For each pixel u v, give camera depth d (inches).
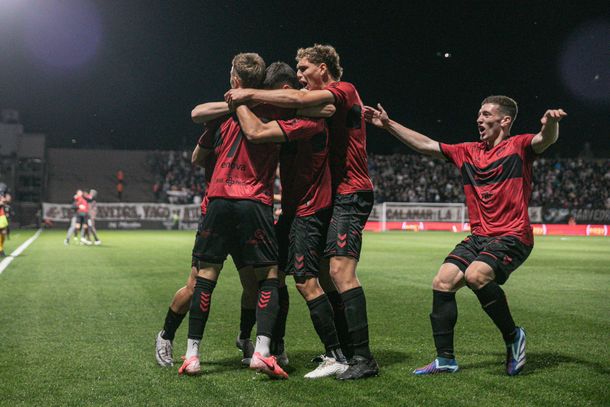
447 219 1567.4
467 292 358.3
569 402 146.3
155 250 709.3
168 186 1611.7
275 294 170.2
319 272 186.5
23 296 330.6
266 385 160.1
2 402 143.9
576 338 229.1
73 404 142.8
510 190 176.6
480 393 153.8
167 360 179.9
